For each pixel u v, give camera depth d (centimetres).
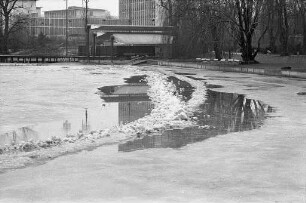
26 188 692
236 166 833
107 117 1597
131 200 633
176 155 926
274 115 1537
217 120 1421
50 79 3703
